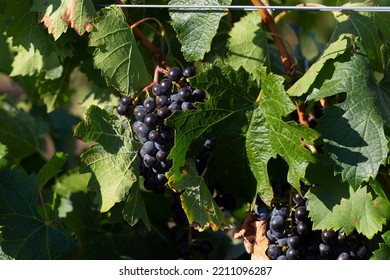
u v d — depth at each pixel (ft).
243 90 5.21
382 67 5.46
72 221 5.93
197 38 5.24
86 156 5.24
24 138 6.68
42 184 5.58
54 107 6.07
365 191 5.16
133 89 5.30
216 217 5.17
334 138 5.06
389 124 5.10
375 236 5.31
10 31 5.49
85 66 5.69
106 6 5.40
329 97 5.39
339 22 5.55
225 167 5.29
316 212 5.14
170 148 5.19
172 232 5.69
